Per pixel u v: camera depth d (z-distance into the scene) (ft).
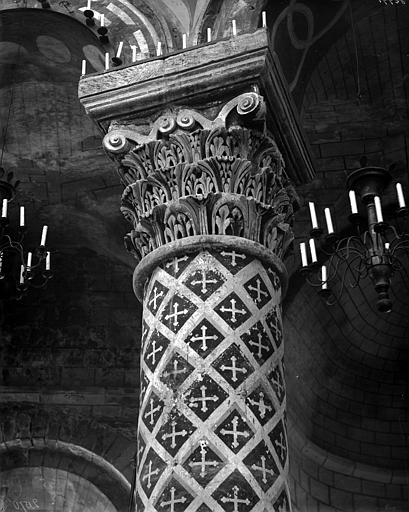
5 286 32.24
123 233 33.63
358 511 34.88
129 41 23.41
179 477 17.02
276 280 20.21
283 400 18.71
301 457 34.42
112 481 34.14
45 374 35.35
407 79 31.22
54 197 33.01
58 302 35.73
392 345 36.78
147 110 21.27
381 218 23.52
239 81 20.49
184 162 20.30
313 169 23.57
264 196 20.59
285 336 33.22
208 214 19.83
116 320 35.76
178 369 18.13
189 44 22.97
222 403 17.62
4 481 34.22
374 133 32.19
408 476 35.94
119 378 35.40
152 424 17.99
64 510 34.40
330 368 36.17
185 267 19.43
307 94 30.73
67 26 24.48
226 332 18.42
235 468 17.02
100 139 31.71
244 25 22.75
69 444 34.37
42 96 29.78
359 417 36.88
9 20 24.88
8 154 31.94
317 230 23.98
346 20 27.99
